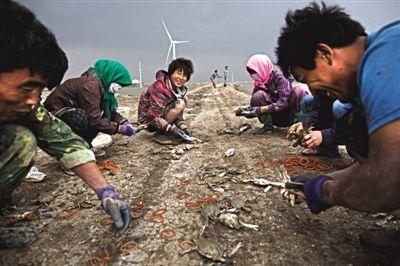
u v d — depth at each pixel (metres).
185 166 2.85
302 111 2.96
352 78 1.21
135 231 1.80
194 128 4.55
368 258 1.53
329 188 1.36
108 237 1.74
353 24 1.19
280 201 2.11
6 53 1.04
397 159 1.00
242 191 2.29
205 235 1.75
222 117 5.56
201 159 3.03
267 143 3.49
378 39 1.12
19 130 1.45
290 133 2.54
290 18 1.27
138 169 2.79
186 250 1.62
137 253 1.60
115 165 2.87
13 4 1.09
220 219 1.87
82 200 2.13
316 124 2.85
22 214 1.95
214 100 9.21
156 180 2.54
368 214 1.90
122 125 3.04
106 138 3.64
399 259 1.50
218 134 4.09
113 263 1.54
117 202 1.44
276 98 3.78
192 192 2.30
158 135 3.78
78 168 1.55
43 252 1.61
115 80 2.96
